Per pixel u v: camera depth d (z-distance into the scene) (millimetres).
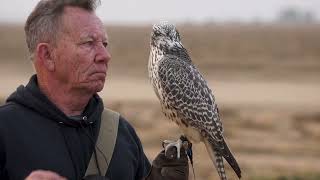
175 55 9617
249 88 75125
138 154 8594
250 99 65125
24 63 110938
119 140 8289
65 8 7855
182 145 8406
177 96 9383
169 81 9383
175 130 45781
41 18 7922
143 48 125625
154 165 8336
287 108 58156
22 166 7684
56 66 7914
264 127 48719
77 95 7996
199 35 151750
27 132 7762
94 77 7895
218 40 136500
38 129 7793
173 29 9711
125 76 89875
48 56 7953
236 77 86812
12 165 7703
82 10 7902
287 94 69500
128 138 8453
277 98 65750
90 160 7965
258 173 33281
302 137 45312
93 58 7871
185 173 8359
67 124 7871
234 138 44469
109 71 95312
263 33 155500
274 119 51531
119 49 122938
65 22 7820
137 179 8680
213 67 97625
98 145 8078
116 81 83438
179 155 8352
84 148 7945
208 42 131250
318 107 58750
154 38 9641
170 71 9414
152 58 9664
